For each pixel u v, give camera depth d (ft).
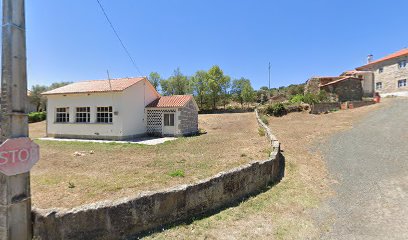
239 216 17.97
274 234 15.76
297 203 20.62
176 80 154.92
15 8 11.39
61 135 64.75
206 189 18.47
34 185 23.03
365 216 18.45
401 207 19.79
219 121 97.25
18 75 11.46
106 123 59.72
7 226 11.12
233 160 32.58
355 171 28.91
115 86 61.00
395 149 37.29
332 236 15.76
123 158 35.81
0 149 10.58
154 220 15.74
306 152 37.76
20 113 11.55
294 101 102.83
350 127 57.88
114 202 14.52
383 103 93.61
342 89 101.96
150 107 67.21
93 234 13.65
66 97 64.44
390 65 123.65
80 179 25.02
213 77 145.69
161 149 43.29
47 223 12.81
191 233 15.42
